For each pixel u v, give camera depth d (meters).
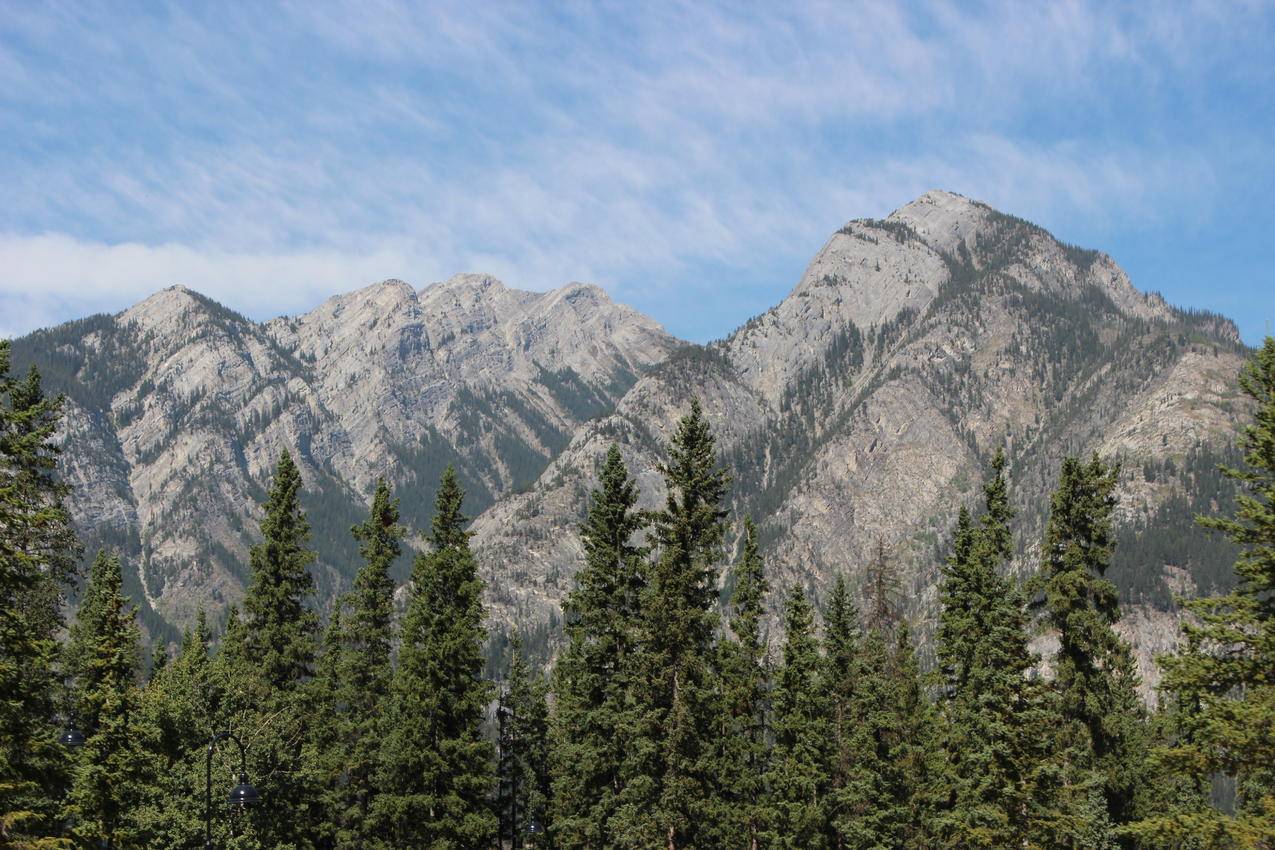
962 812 44.88
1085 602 48.06
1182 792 51.62
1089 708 47.41
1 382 35.62
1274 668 31.48
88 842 33.56
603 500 48.59
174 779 44.75
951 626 50.16
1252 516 32.22
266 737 48.09
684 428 47.22
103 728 41.94
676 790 43.38
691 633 44.91
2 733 31.50
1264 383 33.72
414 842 48.31
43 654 34.25
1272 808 30.27
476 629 50.41
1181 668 32.53
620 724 44.97
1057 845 44.38
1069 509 48.84
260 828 46.94
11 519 32.91
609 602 47.81
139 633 45.50
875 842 54.84
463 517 52.81
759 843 54.72
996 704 43.84
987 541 49.50
